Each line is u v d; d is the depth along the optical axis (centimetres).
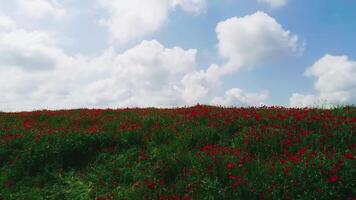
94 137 1590
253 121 1636
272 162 1209
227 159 1242
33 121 2042
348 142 1348
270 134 1427
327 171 1109
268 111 1816
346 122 1475
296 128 1491
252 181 1109
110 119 1934
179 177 1220
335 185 1066
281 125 1520
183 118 1794
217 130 1576
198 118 1767
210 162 1231
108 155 1496
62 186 1320
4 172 1420
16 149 1559
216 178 1134
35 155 1462
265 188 1072
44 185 1345
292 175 1101
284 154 1287
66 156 1495
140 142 1586
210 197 1056
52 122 2017
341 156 1196
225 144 1450
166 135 1595
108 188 1273
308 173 1111
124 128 1684
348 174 1091
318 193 1032
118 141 1591
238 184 1091
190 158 1296
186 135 1534
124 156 1474
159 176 1246
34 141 1558
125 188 1248
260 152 1345
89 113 2148
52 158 1476
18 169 1420
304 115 1598
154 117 1859
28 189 1320
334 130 1427
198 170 1202
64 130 1664
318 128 1494
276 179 1108
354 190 1052
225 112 1783
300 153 1250
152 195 1134
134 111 2175
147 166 1355
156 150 1460
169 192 1130
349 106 1819
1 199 1257
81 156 1509
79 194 1259
